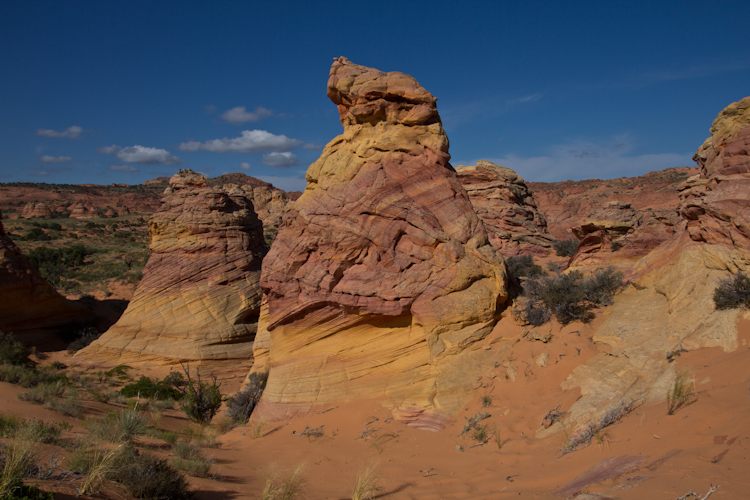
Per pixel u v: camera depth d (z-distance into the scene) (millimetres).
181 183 36906
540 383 11727
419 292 13867
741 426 6426
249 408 16766
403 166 15102
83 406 15828
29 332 36281
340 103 16516
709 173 14789
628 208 28547
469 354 13133
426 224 14289
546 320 13586
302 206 16484
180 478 7957
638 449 7336
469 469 9148
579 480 7012
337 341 15336
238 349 32312
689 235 13727
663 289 13195
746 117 13648
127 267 61250
